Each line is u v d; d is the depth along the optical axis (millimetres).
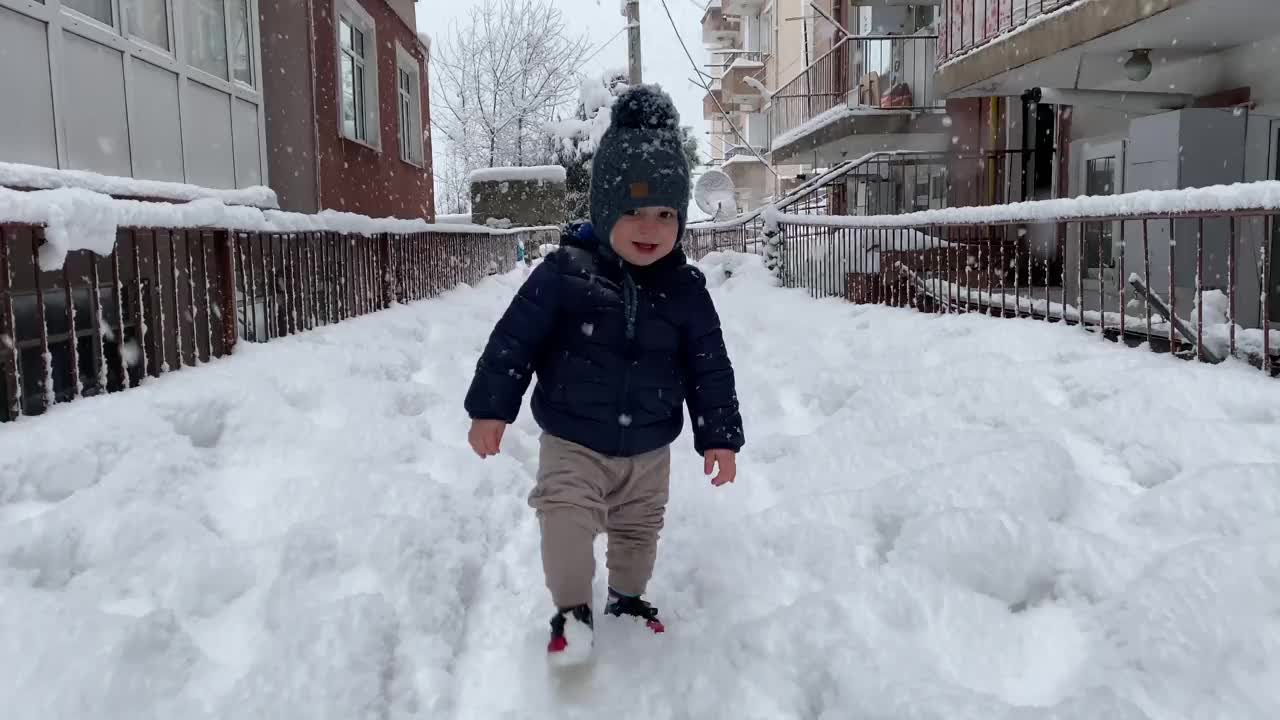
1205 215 4348
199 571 2559
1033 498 2980
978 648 2225
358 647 2174
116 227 3953
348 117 11055
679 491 3705
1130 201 4777
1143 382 4062
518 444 4480
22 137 4875
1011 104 13133
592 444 2346
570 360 2355
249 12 8180
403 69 14570
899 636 2283
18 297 4469
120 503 2863
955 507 2924
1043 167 12656
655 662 2281
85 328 4973
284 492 3262
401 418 4523
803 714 2037
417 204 15133
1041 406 4039
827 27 20906
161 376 4289
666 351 2416
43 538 2596
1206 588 2205
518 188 22781
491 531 3268
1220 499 2799
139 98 6180
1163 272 7352
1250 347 4379
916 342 5926
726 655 2256
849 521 3045
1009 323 5711
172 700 1975
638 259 2357
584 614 2205
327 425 4270
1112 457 3484
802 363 5973
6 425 3283
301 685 2012
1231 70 8375
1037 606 2447
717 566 2859
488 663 2365
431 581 2641
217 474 3428
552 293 2361
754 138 37969
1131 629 2141
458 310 9750
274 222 5879
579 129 23453
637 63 18547
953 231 11633
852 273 10117
